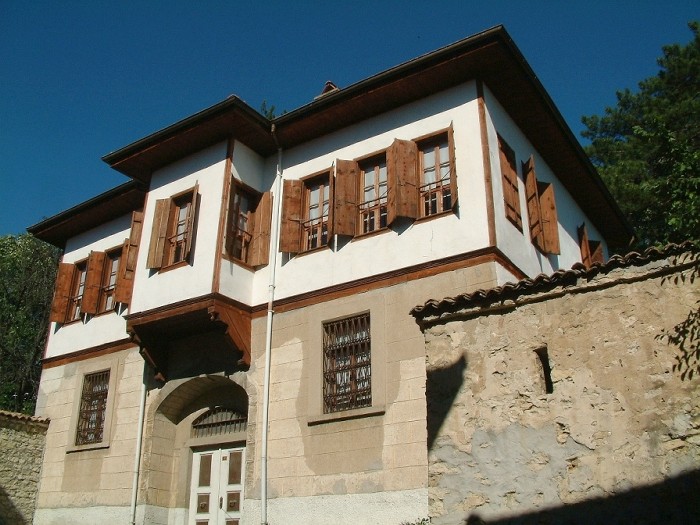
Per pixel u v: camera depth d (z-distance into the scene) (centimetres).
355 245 1375
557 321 814
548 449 764
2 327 3055
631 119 2795
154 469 1519
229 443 1494
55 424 1773
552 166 1717
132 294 1538
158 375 1545
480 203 1259
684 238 891
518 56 1320
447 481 811
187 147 1595
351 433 1230
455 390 849
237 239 1509
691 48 2712
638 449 714
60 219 1991
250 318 1462
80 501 1609
